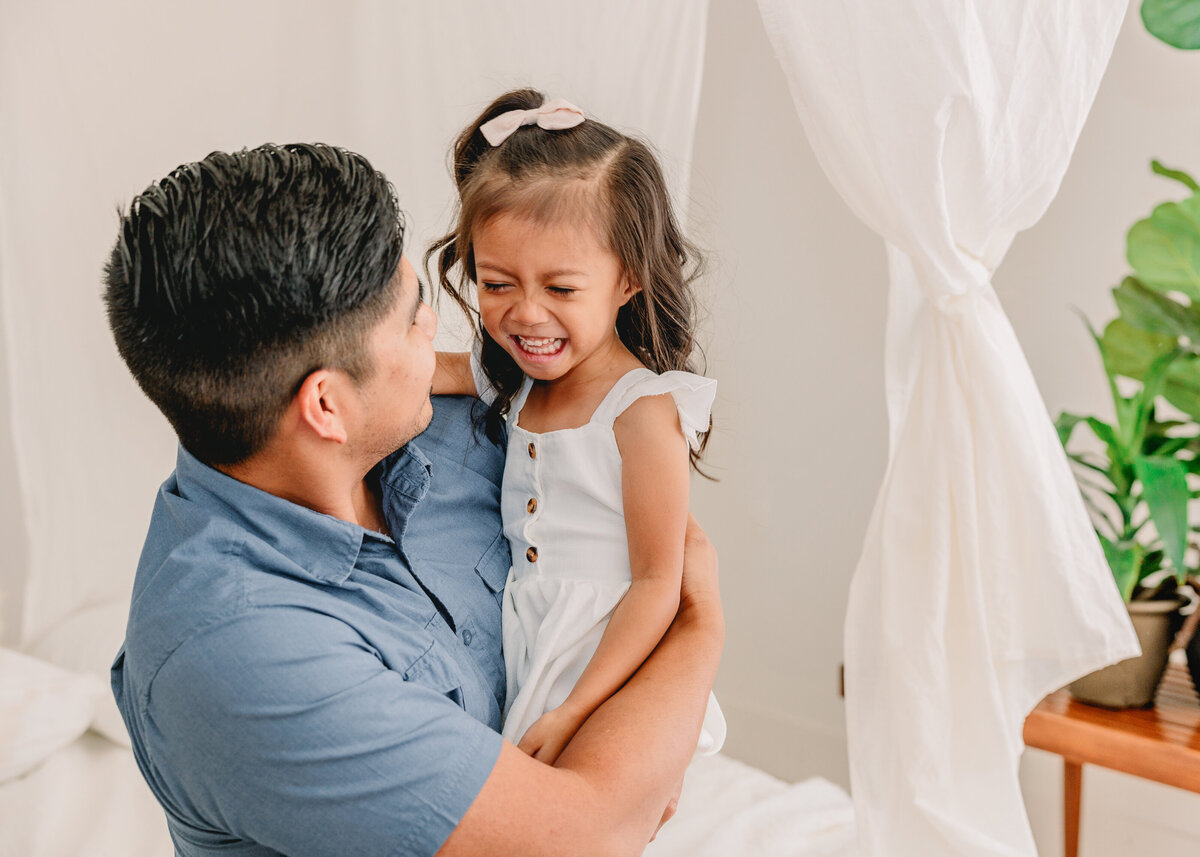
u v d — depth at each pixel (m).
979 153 1.15
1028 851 1.30
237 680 0.65
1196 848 1.93
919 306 1.39
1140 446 1.67
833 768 2.46
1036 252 2.09
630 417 0.92
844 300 2.34
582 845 0.70
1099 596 1.32
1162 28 1.77
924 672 1.31
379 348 0.74
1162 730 1.58
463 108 1.42
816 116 1.21
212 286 0.66
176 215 0.67
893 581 1.35
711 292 2.33
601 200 0.89
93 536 1.31
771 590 2.55
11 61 1.21
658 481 0.90
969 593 1.30
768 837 1.49
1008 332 1.34
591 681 0.84
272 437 0.73
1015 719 1.34
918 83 1.11
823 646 2.47
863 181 1.21
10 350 1.25
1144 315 1.70
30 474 1.28
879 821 1.34
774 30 1.17
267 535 0.76
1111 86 1.96
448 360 1.08
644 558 0.90
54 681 1.26
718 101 2.45
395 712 0.67
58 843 1.18
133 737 0.74
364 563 0.83
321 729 0.65
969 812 1.32
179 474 0.78
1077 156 2.01
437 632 0.84
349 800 0.65
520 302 0.90
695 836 1.52
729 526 2.62
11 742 1.22
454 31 1.41
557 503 0.95
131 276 0.68
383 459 0.89
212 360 0.69
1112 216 1.98
